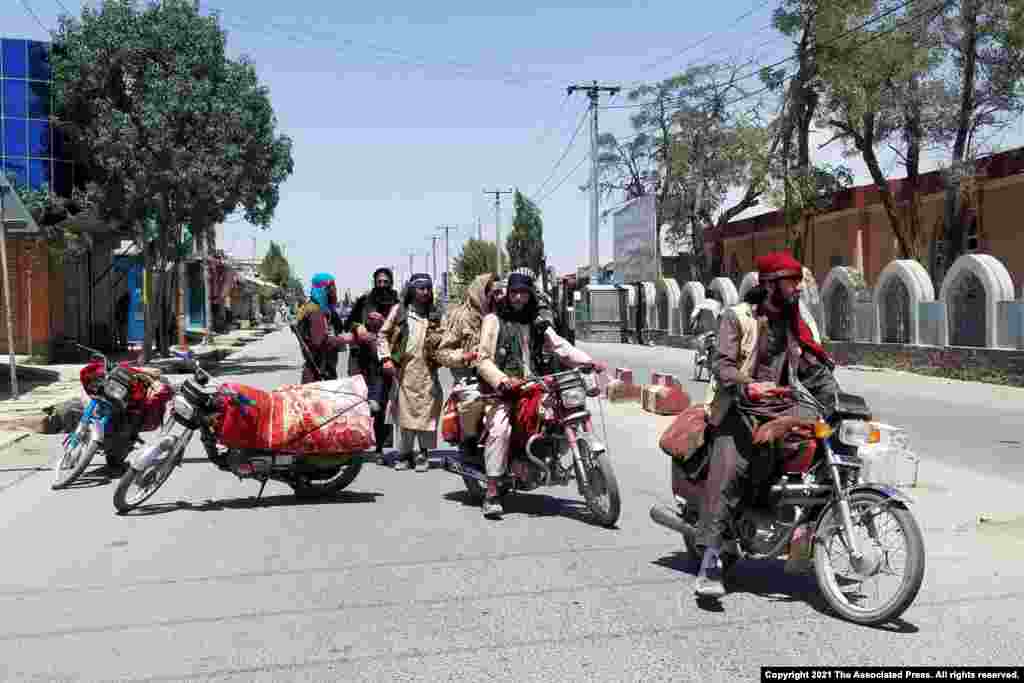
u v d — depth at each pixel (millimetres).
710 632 4539
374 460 10008
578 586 5320
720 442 4984
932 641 4395
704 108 39844
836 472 4703
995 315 20312
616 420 13367
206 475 9344
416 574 5594
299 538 6562
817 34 27125
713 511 4949
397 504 7773
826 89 28359
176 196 23125
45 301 24859
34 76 24625
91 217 24359
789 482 4902
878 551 4695
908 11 25391
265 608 4977
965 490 8180
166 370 19328
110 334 30750
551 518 7172
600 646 4355
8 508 7797
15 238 23594
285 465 7707
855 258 33781
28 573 5746
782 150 31703
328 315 10539
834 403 4902
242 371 24250
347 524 7000
